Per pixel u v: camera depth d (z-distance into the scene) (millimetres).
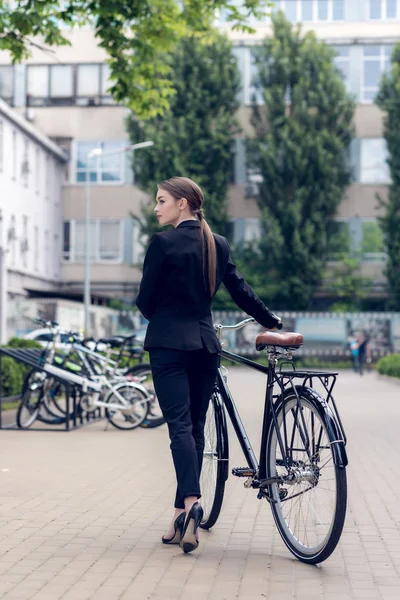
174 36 18234
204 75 51750
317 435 5492
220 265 5953
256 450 11312
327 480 5363
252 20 56438
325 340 50250
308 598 4824
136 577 5230
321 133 51406
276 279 52125
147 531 6547
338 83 51656
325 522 5371
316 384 30562
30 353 15000
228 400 6328
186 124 51312
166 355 5805
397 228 51750
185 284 5805
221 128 51469
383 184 52406
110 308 52938
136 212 55500
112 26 17141
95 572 5340
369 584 5125
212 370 5969
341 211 54844
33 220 50438
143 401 14414
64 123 55969
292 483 5645
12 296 46062
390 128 52375
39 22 16781
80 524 6789
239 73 52531
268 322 6168
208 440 6672
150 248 5832
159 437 13289
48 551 5879
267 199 52281
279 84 52438
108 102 55844
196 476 5676
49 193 53500
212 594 4883
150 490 8430
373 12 56250
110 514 7199
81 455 11062
